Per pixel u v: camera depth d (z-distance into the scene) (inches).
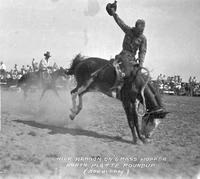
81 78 431.2
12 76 1069.8
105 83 398.3
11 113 533.6
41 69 639.1
